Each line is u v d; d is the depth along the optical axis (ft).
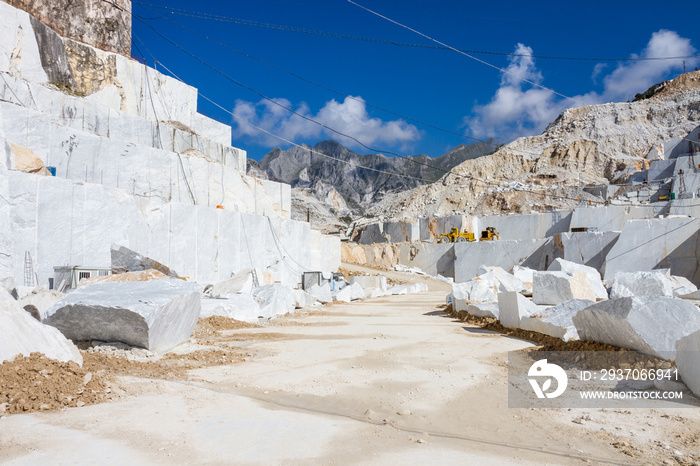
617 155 339.57
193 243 106.01
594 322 34.86
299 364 34.50
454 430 20.45
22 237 69.92
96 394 23.16
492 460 16.96
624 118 363.97
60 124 98.43
